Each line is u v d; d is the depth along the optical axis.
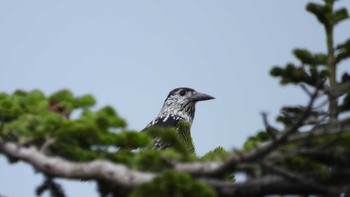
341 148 7.66
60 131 9.05
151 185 7.48
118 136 9.53
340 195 9.32
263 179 7.72
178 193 7.42
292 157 8.01
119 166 8.05
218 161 7.84
